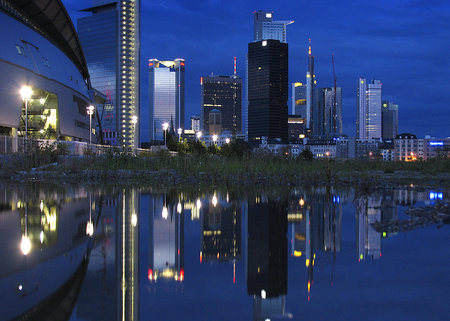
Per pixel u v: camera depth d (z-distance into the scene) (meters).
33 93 79.94
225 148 63.38
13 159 39.16
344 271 7.08
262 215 14.29
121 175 34.12
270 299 5.60
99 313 4.91
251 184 29.38
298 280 6.58
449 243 9.31
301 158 43.50
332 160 50.09
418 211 14.41
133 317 4.85
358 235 10.52
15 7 79.06
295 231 11.27
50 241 9.38
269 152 43.59
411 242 9.48
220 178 32.56
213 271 7.17
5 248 8.58
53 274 6.61
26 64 69.38
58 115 83.38
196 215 14.19
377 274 6.85
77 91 95.88
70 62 99.44
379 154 71.56
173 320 4.78
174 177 32.25
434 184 30.00
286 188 26.31
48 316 4.73
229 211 15.27
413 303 5.37
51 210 15.02
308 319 4.82
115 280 6.36
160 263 7.60
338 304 5.37
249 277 6.78
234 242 9.77
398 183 30.81
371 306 5.27
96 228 11.32
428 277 6.60
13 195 20.73
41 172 35.53
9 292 5.65
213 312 5.10
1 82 61.38
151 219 13.17
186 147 99.50
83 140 103.88
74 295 5.58
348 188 26.55
